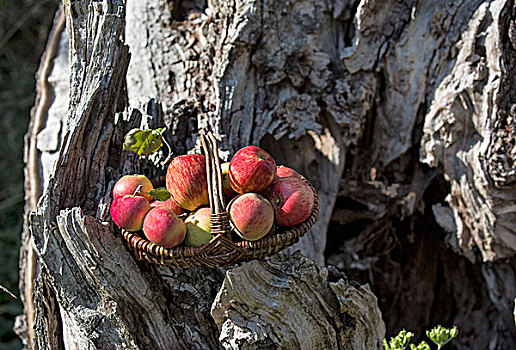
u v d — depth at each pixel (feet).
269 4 5.70
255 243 3.86
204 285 4.73
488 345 6.57
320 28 5.94
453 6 5.73
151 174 5.40
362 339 4.36
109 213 4.44
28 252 6.20
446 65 5.84
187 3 6.12
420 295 7.02
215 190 3.84
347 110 5.99
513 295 6.25
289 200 4.05
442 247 6.73
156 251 3.91
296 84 5.95
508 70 5.54
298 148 6.12
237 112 5.82
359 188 6.37
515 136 5.46
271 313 4.07
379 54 5.96
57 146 6.23
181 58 5.95
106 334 4.26
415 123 6.07
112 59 4.77
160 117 5.68
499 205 5.75
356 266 6.75
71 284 4.33
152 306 4.39
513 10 5.46
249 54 5.84
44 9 12.09
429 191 6.46
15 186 11.04
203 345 4.58
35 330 4.84
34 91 11.71
